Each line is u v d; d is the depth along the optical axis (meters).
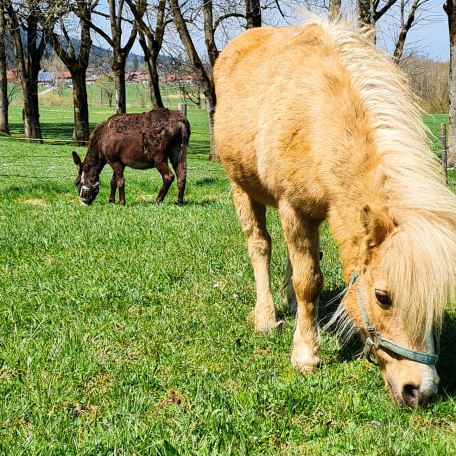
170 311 5.60
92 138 12.56
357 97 4.04
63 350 4.65
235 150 5.23
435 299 3.08
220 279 6.53
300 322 4.56
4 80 41.03
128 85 117.88
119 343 4.95
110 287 6.26
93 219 9.99
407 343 3.36
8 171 19.66
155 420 3.68
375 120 3.93
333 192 3.95
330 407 3.85
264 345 4.96
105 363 4.51
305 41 4.63
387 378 3.54
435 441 3.35
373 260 3.45
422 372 3.33
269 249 5.59
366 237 3.43
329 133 4.00
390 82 4.09
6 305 5.79
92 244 8.14
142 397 3.94
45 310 5.64
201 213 10.73
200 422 3.62
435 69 29.72
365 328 3.62
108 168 22.55
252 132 4.89
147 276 6.61
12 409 3.81
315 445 3.45
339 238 3.92
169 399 4.06
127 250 7.80
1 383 4.23
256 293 5.79
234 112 5.26
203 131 51.44
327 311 5.85
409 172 3.60
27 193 14.09
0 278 6.67
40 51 35.66
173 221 9.89
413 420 3.70
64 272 6.87
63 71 81.56
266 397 3.89
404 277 3.13
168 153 12.50
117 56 29.69
